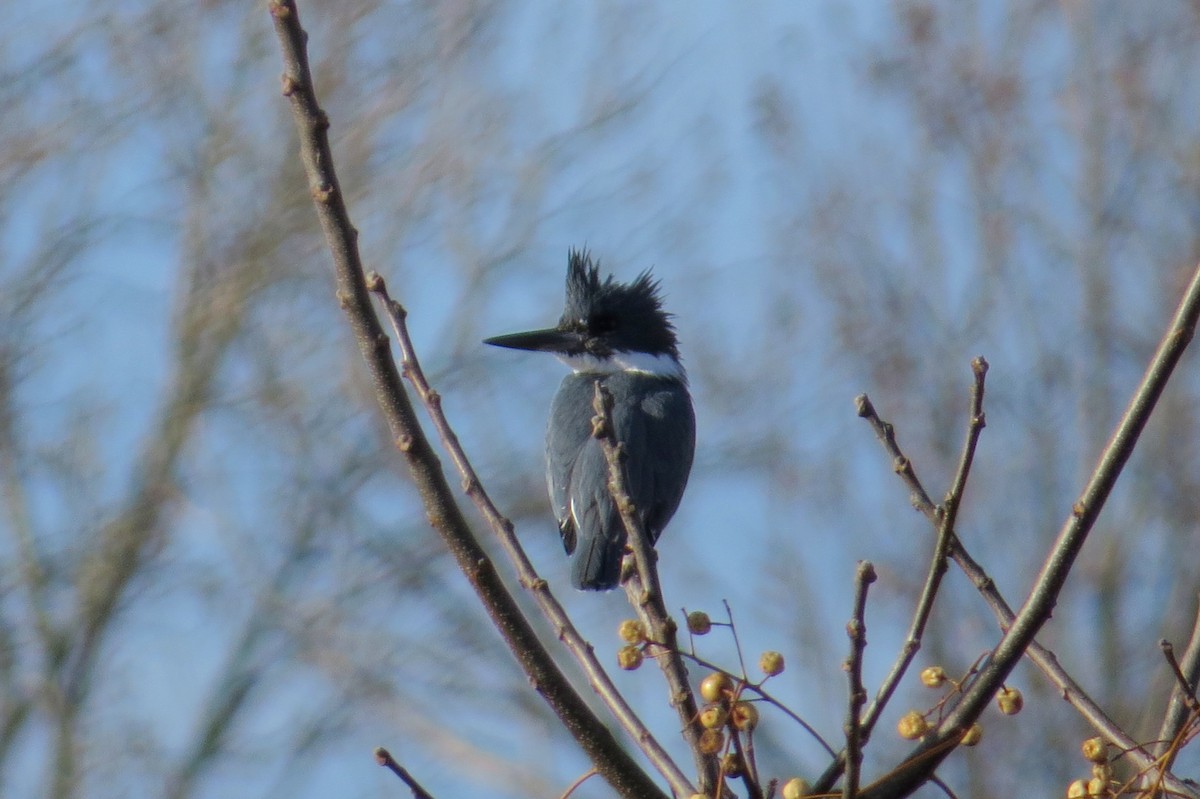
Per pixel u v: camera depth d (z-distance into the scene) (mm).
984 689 3770
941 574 3775
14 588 13852
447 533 4086
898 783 3721
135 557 13961
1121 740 4125
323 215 4090
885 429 4246
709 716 3660
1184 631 13156
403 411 4102
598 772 3994
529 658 4039
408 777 3701
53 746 13930
